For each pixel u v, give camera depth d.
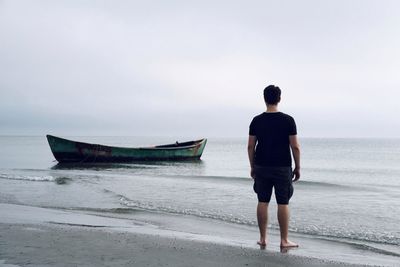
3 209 8.62
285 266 4.09
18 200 10.86
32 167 28.53
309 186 16.02
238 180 17.78
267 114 5.24
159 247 4.69
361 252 5.52
